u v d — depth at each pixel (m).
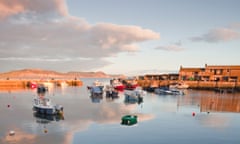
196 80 99.19
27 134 26.23
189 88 98.50
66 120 34.16
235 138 26.30
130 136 25.92
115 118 35.97
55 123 32.03
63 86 129.12
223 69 96.50
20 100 59.12
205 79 98.94
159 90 83.44
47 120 34.06
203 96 73.56
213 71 98.31
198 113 42.00
